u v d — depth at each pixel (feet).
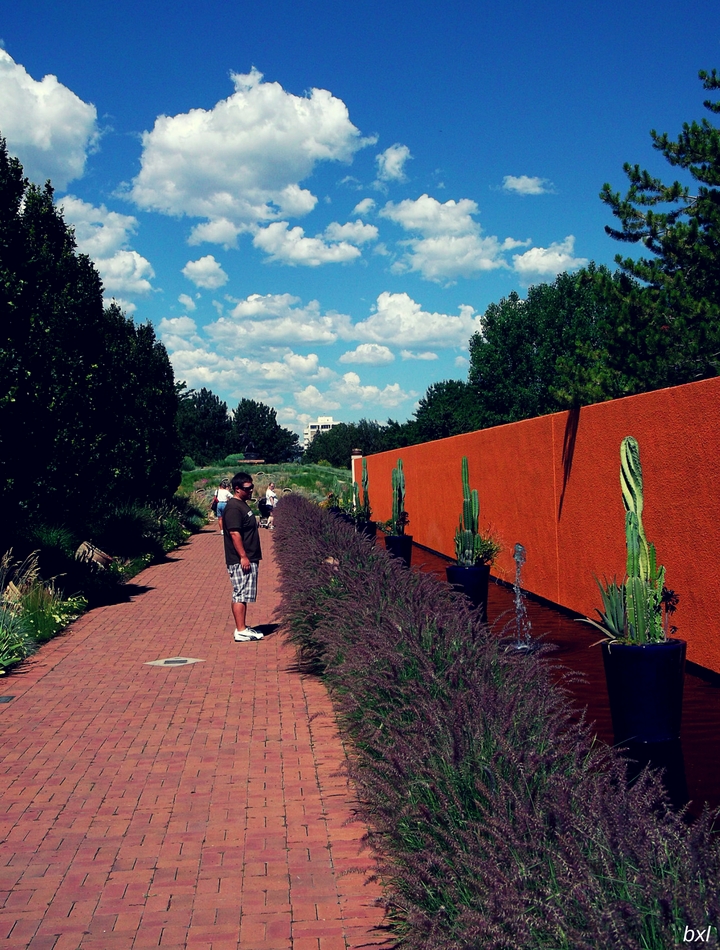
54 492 44.39
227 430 303.27
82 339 53.21
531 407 157.58
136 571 57.06
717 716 19.94
